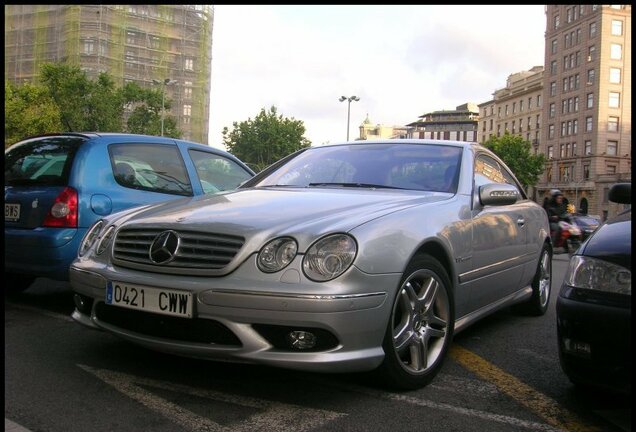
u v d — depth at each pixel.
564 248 14.05
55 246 4.65
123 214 3.66
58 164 5.02
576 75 82.06
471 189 4.14
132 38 55.72
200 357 2.89
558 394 3.33
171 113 58.81
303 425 2.78
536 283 5.39
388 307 2.96
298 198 3.54
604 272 2.82
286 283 2.75
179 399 3.07
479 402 3.17
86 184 4.90
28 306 5.20
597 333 2.76
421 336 3.30
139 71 56.16
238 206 3.37
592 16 78.25
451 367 3.79
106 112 47.31
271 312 2.72
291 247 2.83
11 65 54.25
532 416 3.00
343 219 3.04
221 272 2.86
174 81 54.25
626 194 3.52
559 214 14.38
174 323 2.95
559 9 85.88
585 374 2.85
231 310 2.77
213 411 2.93
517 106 100.50
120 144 5.40
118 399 3.06
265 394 3.16
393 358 3.07
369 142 4.79
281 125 70.81
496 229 4.27
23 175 5.14
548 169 88.50
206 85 61.56
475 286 3.95
